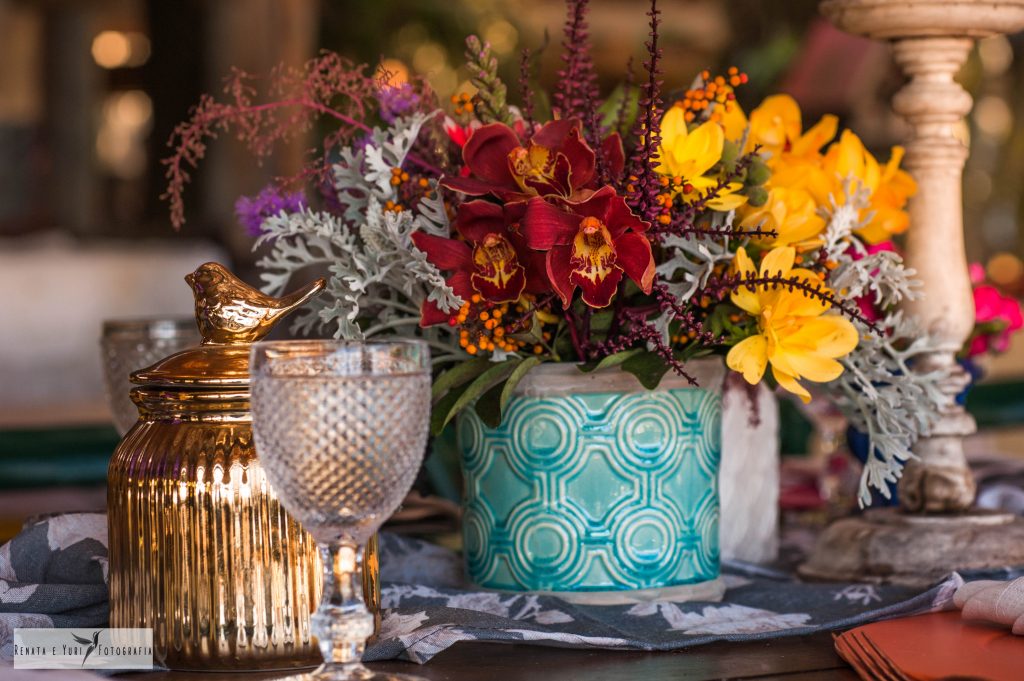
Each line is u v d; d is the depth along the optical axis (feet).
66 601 3.11
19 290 18.51
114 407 4.14
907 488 3.95
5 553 3.25
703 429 3.54
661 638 3.12
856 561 3.86
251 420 2.82
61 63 25.67
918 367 3.97
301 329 3.94
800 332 3.25
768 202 3.43
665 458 3.44
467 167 3.39
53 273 18.84
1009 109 25.26
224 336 3.01
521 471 3.42
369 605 3.04
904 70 4.10
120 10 27.35
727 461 4.22
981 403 7.52
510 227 3.16
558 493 3.40
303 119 3.59
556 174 3.11
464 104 3.41
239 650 2.82
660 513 3.44
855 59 15.33
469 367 3.37
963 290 3.98
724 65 21.04
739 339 3.37
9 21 26.48
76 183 25.85
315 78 3.51
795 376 3.24
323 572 2.75
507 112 3.39
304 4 15.23
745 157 3.35
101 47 27.84
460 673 2.88
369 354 2.54
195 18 24.82
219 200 15.52
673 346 3.39
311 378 2.49
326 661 2.62
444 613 3.16
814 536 4.78
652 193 3.15
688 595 3.50
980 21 3.94
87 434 6.97
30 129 25.80
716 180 3.35
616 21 21.94
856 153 3.65
